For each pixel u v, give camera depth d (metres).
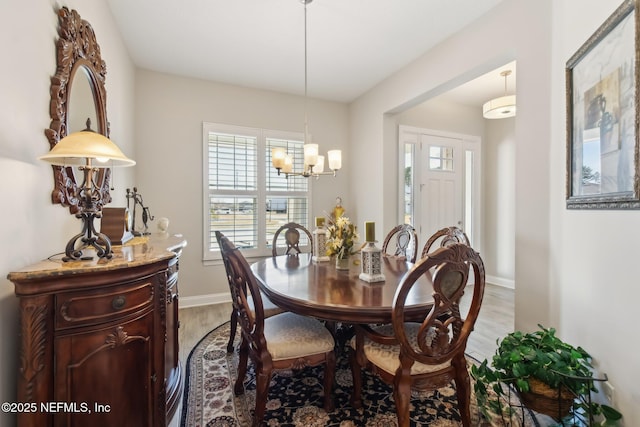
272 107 4.09
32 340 1.02
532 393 1.44
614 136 1.31
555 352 1.49
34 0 1.27
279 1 2.31
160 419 1.38
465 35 2.63
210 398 1.88
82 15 1.81
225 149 3.85
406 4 2.35
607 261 1.40
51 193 1.42
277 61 3.27
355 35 2.77
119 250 1.57
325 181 4.45
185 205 3.64
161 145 3.51
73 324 1.09
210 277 3.76
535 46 2.05
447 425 1.63
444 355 1.39
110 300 1.17
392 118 3.86
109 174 2.18
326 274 2.14
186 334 2.82
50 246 1.41
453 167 4.58
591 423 1.34
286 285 1.85
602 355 1.44
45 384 1.05
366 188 4.16
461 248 1.27
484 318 3.20
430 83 3.03
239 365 1.89
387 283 1.88
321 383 2.04
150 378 1.33
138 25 2.61
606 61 1.36
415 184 4.28
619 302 1.32
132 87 3.24
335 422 1.65
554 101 1.92
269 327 1.79
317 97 4.33
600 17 1.46
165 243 1.96
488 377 1.52
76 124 1.67
